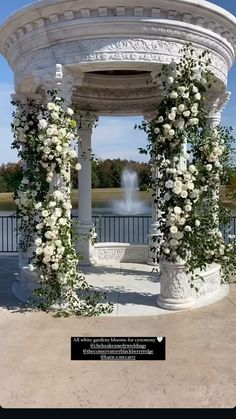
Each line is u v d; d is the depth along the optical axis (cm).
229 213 888
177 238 681
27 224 788
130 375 466
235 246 909
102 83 1061
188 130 688
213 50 746
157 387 436
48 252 681
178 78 673
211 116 898
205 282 768
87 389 433
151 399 410
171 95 664
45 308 705
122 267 1066
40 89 845
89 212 1123
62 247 689
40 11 684
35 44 731
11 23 735
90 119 1104
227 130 839
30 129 804
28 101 858
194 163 741
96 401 407
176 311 694
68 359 510
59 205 705
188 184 672
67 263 702
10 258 1241
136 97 1098
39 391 429
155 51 684
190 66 671
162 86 721
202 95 748
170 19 680
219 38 739
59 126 691
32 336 586
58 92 704
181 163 689
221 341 563
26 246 827
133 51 678
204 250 736
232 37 777
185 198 681
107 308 691
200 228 720
